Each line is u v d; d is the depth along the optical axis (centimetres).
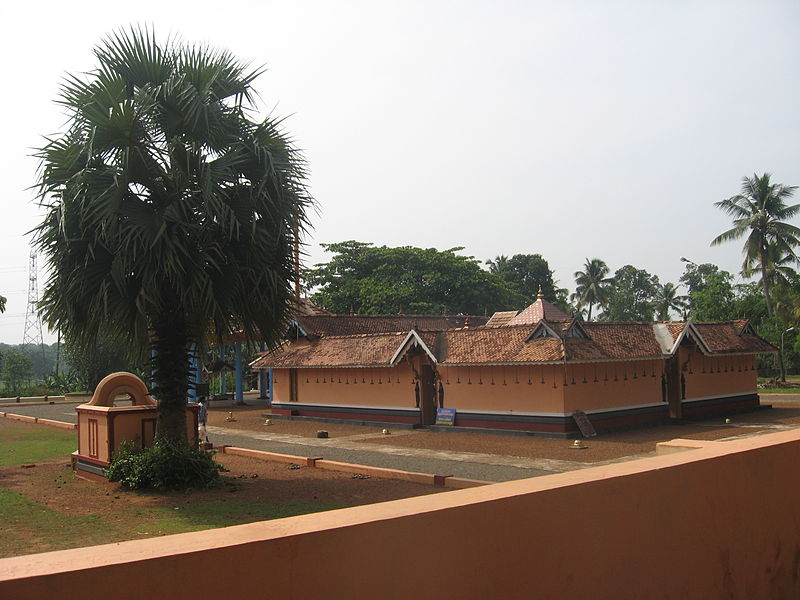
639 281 9325
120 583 242
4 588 221
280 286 1359
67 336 1302
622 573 403
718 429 2209
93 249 1205
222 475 1470
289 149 1383
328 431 2472
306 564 282
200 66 1335
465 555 330
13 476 1488
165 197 1292
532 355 2073
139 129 1220
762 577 509
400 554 308
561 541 372
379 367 2544
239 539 273
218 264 1278
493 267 7562
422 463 1641
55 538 920
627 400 2258
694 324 2689
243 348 4272
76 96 1251
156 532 949
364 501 1161
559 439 2011
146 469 1277
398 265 5725
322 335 3014
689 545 450
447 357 2333
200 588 258
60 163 1224
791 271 4659
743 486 503
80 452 1530
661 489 435
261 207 1286
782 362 4478
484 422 2250
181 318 1345
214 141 1289
